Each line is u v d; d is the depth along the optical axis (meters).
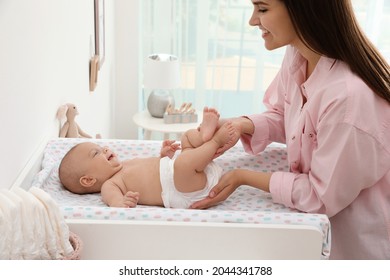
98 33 2.39
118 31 3.04
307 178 1.30
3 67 1.18
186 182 1.28
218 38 3.09
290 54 1.44
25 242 0.93
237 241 1.09
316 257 1.11
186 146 1.36
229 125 1.34
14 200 0.93
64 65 1.80
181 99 3.20
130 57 3.10
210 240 1.09
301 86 1.35
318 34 1.18
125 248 1.09
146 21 3.06
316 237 1.09
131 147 1.59
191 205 1.31
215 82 3.17
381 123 1.19
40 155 1.47
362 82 1.19
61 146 1.55
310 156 1.32
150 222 1.08
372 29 3.04
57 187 1.39
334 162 1.18
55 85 1.68
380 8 3.00
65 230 0.98
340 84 1.19
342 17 1.18
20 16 1.30
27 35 1.36
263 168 1.53
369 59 1.22
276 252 1.11
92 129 2.40
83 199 1.35
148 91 3.16
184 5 3.02
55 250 0.97
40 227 0.94
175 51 3.10
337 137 1.18
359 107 1.16
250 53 3.12
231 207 1.34
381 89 1.19
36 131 1.48
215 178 1.33
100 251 1.09
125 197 1.25
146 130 2.82
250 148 1.54
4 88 1.20
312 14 1.16
